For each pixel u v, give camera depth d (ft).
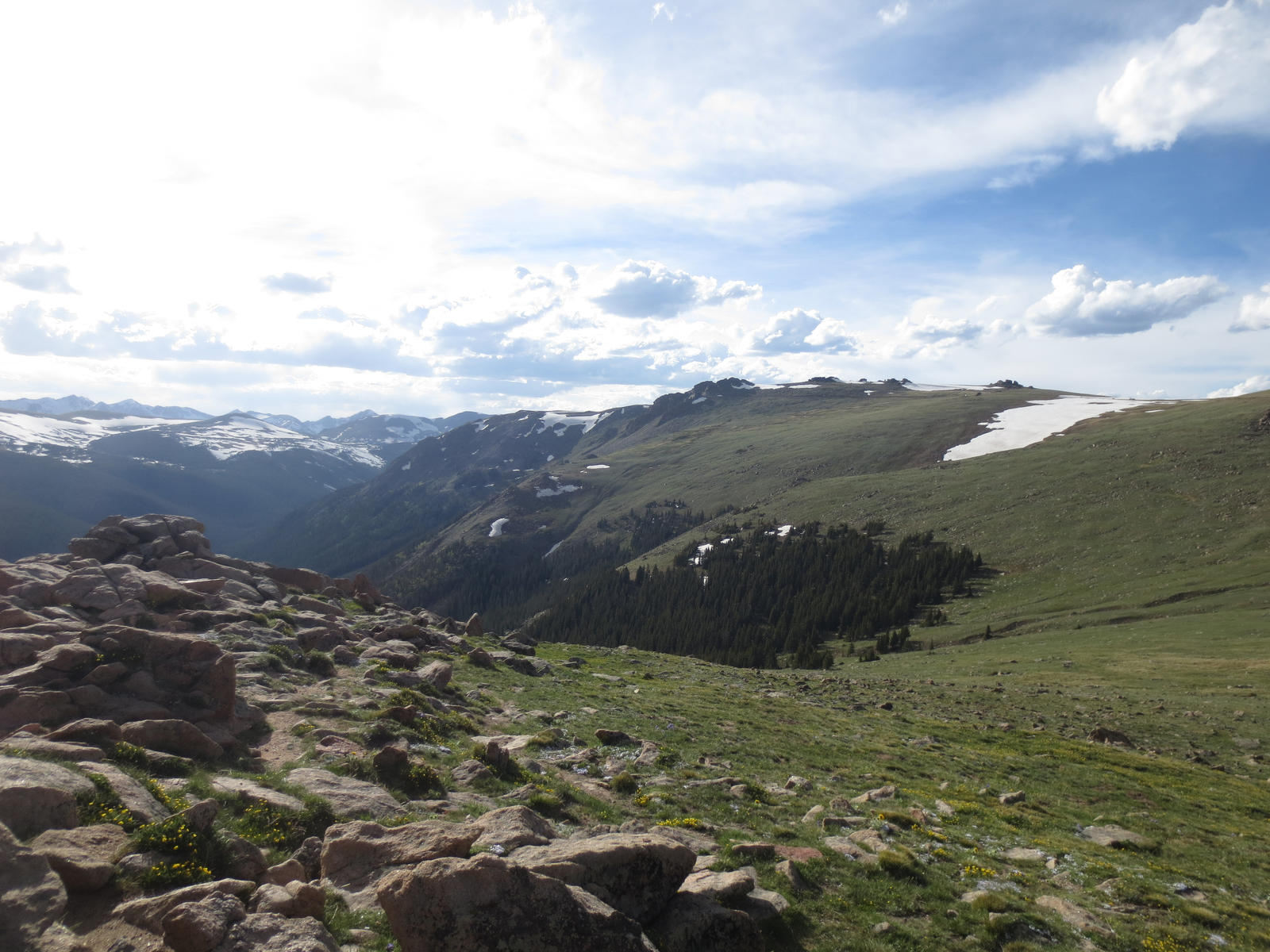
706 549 540.52
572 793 64.13
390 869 41.01
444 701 94.79
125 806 41.06
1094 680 184.65
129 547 126.00
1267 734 132.36
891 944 45.09
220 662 67.00
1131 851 71.82
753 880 47.50
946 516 447.42
